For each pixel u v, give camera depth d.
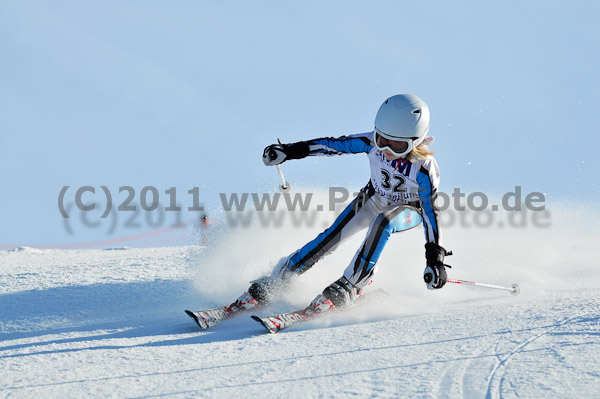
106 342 9.47
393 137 10.34
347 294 10.62
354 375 6.52
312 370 6.93
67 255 23.31
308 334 9.20
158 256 20.83
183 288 14.23
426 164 10.63
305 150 11.61
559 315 8.20
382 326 9.14
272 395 6.15
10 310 12.70
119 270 17.52
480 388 5.68
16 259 22.53
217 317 10.54
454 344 7.38
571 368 5.91
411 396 5.66
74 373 7.62
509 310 9.08
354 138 11.50
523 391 5.47
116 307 12.66
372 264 10.77
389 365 6.75
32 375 7.63
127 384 6.99
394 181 11.06
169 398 6.36
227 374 7.11
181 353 8.40
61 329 10.91
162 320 11.22
